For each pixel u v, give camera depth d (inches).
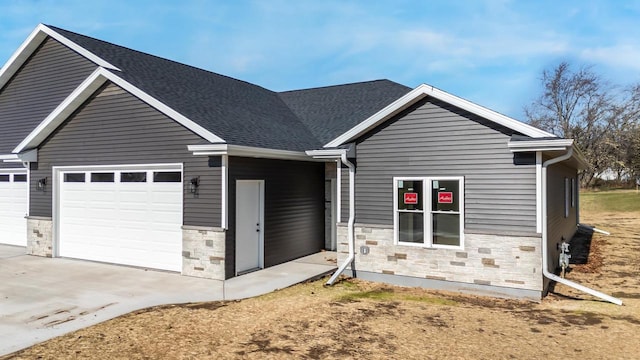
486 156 338.0
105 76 419.2
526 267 324.5
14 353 210.7
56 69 542.9
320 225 517.7
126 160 422.3
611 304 314.8
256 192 420.8
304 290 352.5
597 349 226.1
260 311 287.0
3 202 575.5
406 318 277.1
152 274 392.8
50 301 304.2
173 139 396.2
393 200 377.7
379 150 384.5
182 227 390.6
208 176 378.9
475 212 342.3
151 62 521.3
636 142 1434.5
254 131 436.5
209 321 263.4
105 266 427.8
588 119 1612.9
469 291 344.8
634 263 480.1
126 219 430.9
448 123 353.1
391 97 605.6
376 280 386.0
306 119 598.9
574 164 598.9
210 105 454.9
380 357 211.0
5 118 587.2
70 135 459.8
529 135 316.2
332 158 409.1
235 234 387.5
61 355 207.9
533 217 322.0
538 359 212.2
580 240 653.3
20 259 464.4
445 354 216.5
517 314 289.3
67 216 471.8
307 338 235.9
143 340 229.0
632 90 1547.7
